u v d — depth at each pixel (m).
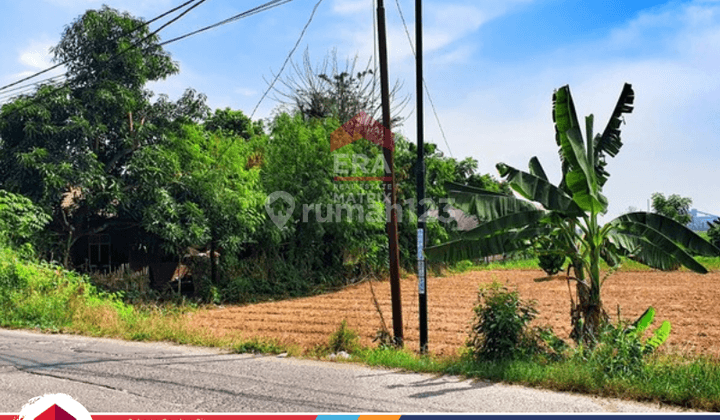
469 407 6.78
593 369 8.00
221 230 22.03
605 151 10.47
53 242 20.47
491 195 10.16
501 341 9.29
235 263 22.66
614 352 8.41
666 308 17.69
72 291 15.26
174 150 22.39
